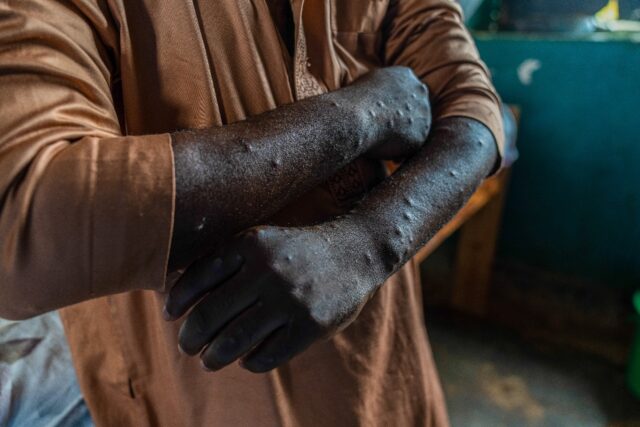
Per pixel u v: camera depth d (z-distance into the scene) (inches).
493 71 68.7
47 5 13.1
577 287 70.4
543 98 66.1
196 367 19.9
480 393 59.9
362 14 21.2
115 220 11.7
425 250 45.3
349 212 16.5
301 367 20.0
